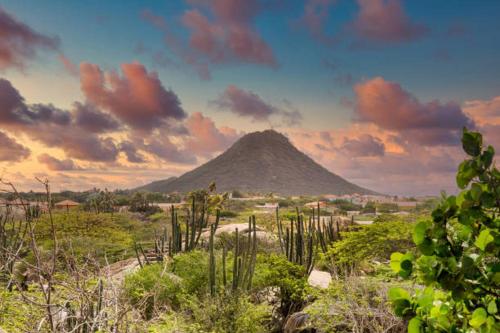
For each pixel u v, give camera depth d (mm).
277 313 12539
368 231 13844
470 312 1754
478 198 1632
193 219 16562
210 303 10289
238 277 11367
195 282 11594
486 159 1648
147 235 28891
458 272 1595
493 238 1568
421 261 1687
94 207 50344
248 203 96750
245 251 11914
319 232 16953
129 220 36125
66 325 4258
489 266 1626
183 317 9250
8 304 4586
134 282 9758
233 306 10227
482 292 1686
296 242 15148
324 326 8562
